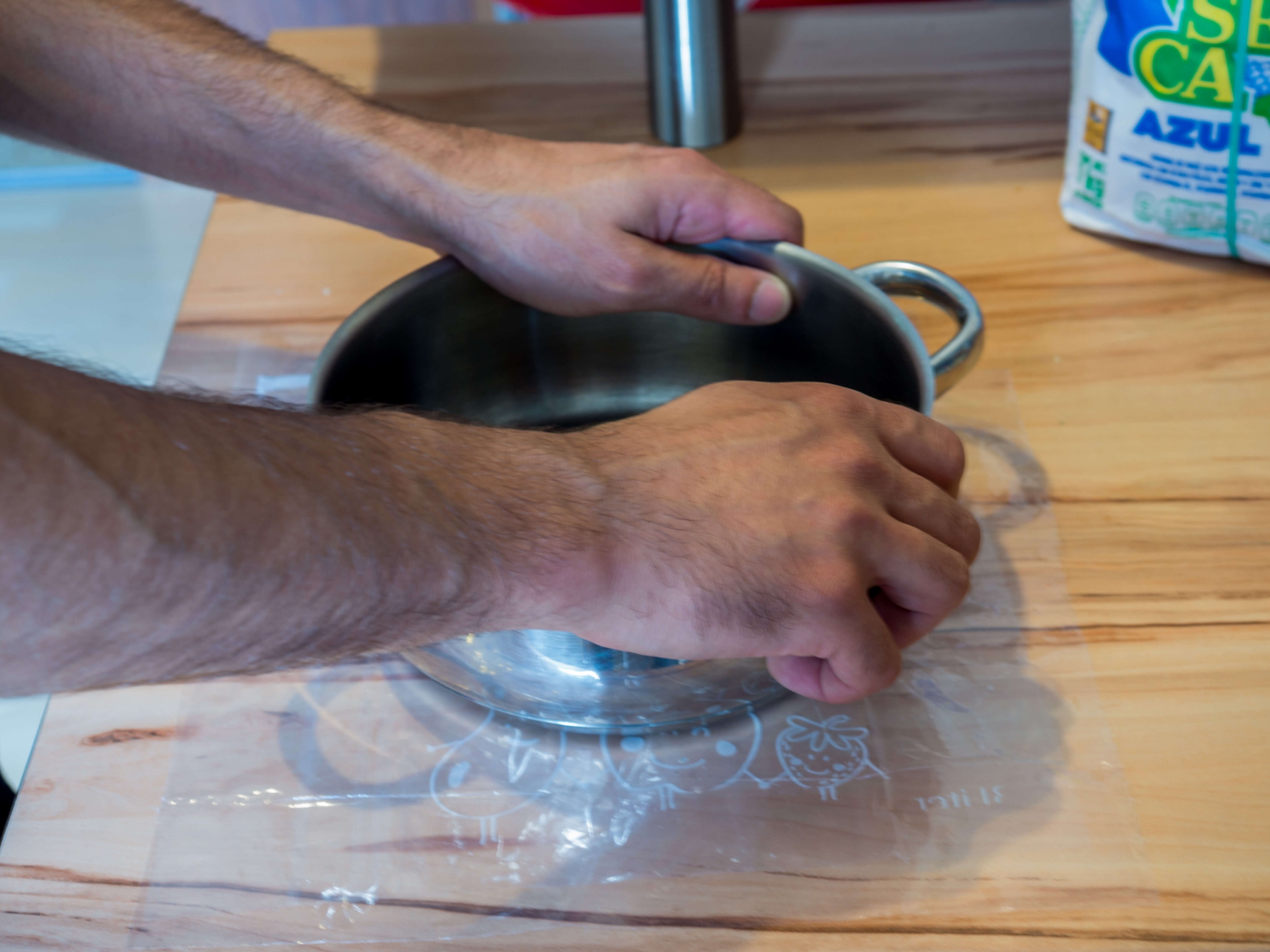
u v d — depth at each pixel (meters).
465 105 0.77
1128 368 0.56
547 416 0.57
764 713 0.43
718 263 0.49
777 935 0.37
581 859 0.39
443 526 0.32
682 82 0.70
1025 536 0.48
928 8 0.83
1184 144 0.56
